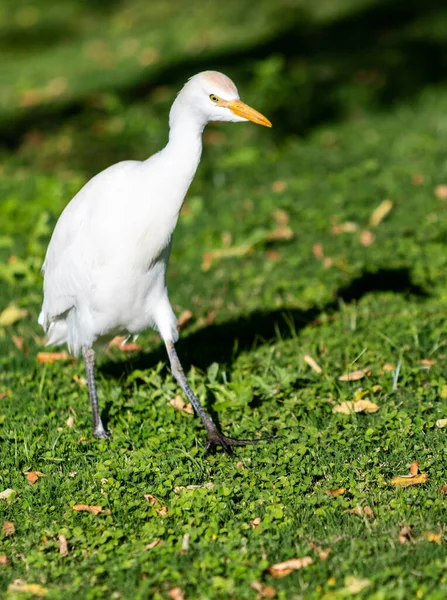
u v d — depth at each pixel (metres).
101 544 7.25
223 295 12.53
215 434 8.73
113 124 20.64
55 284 9.29
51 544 7.27
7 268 13.49
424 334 10.56
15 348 11.34
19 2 35.91
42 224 14.80
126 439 8.90
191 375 9.94
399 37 25.05
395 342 10.40
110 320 8.95
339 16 27.66
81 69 26.45
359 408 9.10
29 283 13.35
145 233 8.41
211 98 8.17
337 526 7.31
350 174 16.44
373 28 26.31
